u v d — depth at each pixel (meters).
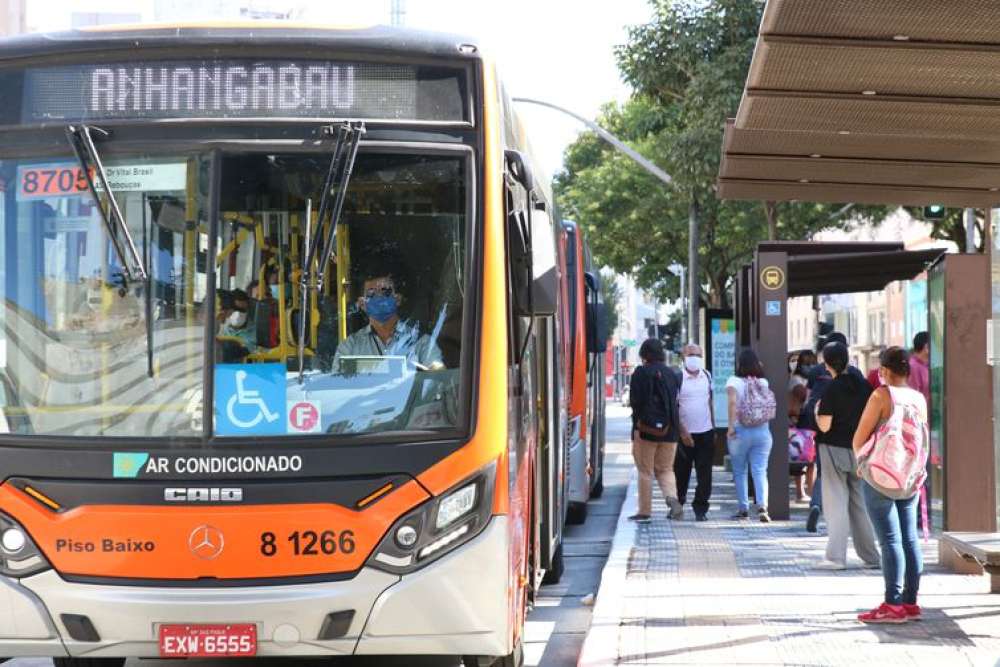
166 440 8.80
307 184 9.05
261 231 9.02
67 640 8.77
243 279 8.97
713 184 38.16
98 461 8.81
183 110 9.19
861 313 92.31
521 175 9.65
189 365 8.88
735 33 38.12
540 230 9.51
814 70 12.32
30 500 8.84
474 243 9.09
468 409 8.92
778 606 13.31
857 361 94.75
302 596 8.61
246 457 8.75
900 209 51.75
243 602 8.60
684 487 23.03
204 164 9.08
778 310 22.00
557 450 15.22
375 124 9.18
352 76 9.23
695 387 21.95
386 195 9.10
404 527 8.75
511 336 9.64
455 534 8.80
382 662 11.77
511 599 9.23
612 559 16.75
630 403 21.77
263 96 9.20
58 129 9.16
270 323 8.94
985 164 16.31
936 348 18.91
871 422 12.20
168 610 8.63
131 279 8.98
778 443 22.14
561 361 16.41
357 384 8.89
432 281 9.05
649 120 41.03
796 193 18.69
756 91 13.09
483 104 9.26
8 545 8.81
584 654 11.05
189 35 9.25
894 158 16.19
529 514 11.41
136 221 9.05
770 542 18.83
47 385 8.95
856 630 11.95
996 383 14.19
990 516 18.42
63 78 9.23
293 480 8.74
